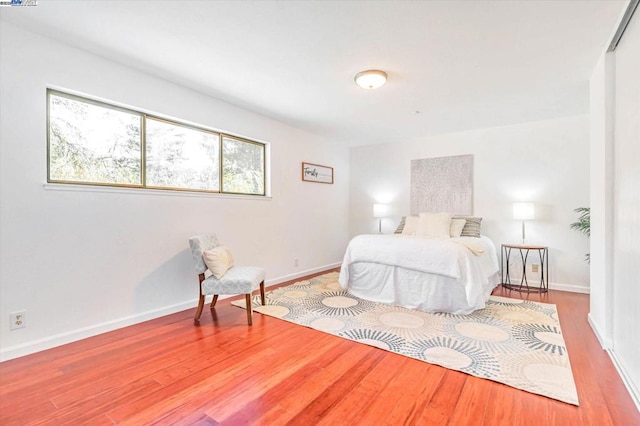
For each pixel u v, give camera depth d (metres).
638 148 1.65
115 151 2.58
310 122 4.12
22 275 2.04
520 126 4.10
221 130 3.36
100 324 2.42
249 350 2.15
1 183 1.96
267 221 3.97
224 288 2.64
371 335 2.39
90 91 2.34
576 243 3.74
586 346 2.17
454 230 3.98
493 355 2.04
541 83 2.80
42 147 2.13
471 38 2.08
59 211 2.20
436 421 1.42
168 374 1.84
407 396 1.62
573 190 3.76
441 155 4.72
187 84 2.90
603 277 2.17
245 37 2.10
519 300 3.32
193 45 2.21
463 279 2.77
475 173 4.43
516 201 4.12
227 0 1.71
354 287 3.51
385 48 2.22
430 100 3.25
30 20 1.94
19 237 2.03
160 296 2.82
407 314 2.87
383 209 5.03
